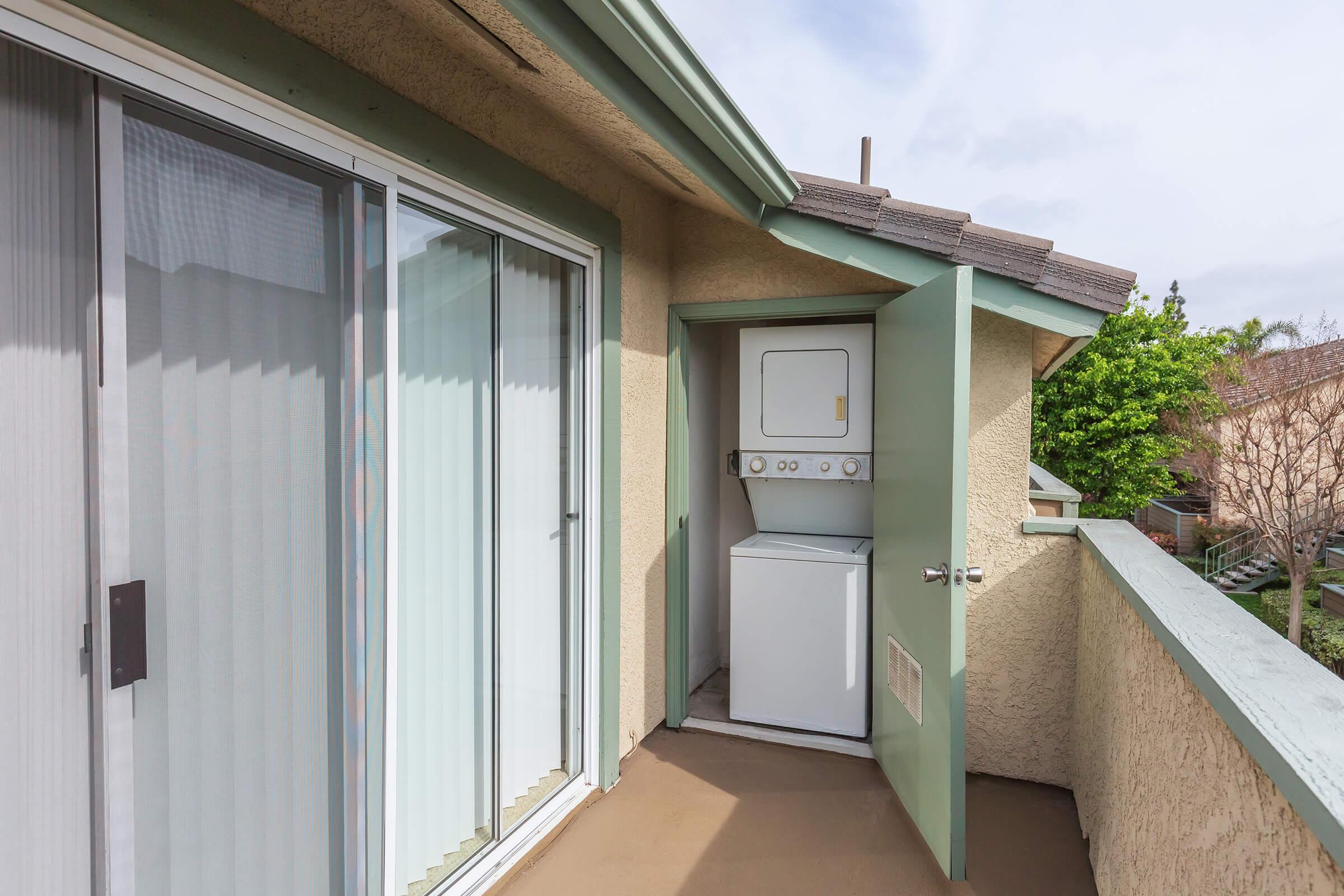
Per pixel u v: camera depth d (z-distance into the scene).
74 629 1.12
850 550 3.49
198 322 1.30
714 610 4.42
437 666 2.03
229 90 1.30
